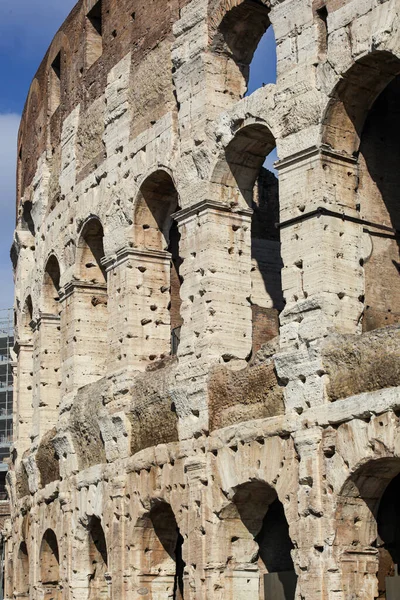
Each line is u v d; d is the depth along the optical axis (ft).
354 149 119.55
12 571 204.13
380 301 119.96
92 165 166.81
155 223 152.35
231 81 137.69
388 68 115.55
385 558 114.42
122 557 143.64
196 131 136.98
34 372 191.62
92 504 154.30
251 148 132.46
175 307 159.94
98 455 155.02
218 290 132.36
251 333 133.28
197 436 129.49
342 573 109.40
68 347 170.30
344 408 109.29
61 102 184.24
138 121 151.84
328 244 116.57
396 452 104.01
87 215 166.09
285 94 122.42
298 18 122.21
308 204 117.91
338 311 115.65
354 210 119.03
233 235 134.41
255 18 134.51
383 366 106.22
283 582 122.62
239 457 122.72
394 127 125.90
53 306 189.16
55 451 170.91
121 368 148.77
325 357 112.68
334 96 116.98
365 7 113.70
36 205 194.18
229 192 134.72
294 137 120.47
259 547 131.03
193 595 127.54
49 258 184.85
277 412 118.21
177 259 161.48
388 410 104.88
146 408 141.28
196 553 127.44
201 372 129.80
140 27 154.20
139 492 141.38
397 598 108.37
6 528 213.46
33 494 183.32
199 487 127.85
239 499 124.98
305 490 112.37
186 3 142.10
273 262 168.55
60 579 163.84
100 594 159.22
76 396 163.53
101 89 165.78
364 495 110.73
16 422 208.74
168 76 145.28
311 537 111.14
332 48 117.08
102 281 171.32
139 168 150.00
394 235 122.31
